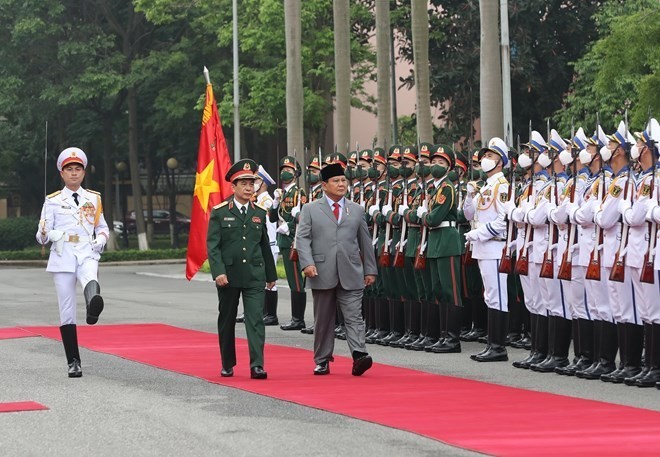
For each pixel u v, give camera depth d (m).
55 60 52.34
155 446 9.27
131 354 15.96
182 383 12.99
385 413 10.69
